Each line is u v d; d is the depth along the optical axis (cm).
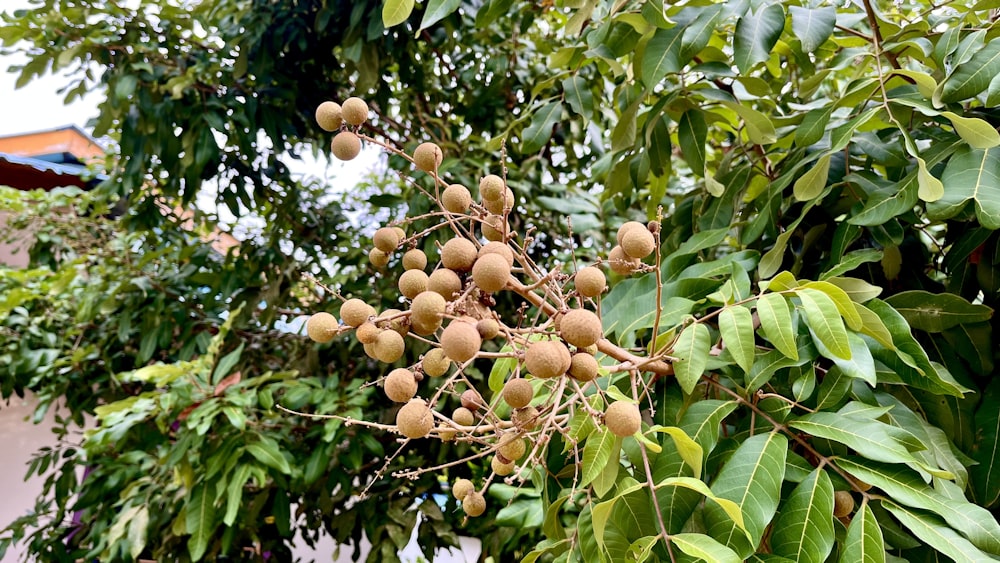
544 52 127
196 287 137
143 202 137
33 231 158
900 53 64
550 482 57
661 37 62
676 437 40
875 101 62
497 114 124
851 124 55
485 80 124
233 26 121
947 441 51
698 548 38
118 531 108
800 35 59
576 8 64
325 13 112
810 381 49
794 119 69
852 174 61
